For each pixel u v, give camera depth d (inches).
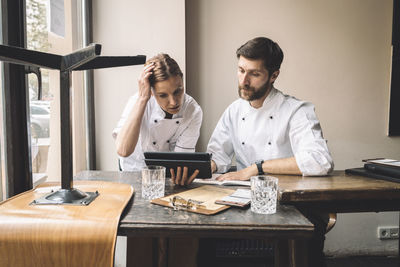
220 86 115.3
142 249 62.6
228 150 83.6
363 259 120.6
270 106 74.7
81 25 93.9
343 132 119.7
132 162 84.0
